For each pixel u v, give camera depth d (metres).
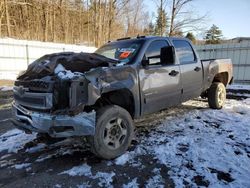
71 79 3.17
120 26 34.12
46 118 3.22
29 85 3.51
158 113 6.25
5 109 7.25
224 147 3.99
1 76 13.80
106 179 3.12
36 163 3.61
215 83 6.55
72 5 30.25
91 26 30.73
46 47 15.24
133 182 3.04
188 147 4.02
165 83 4.59
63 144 3.93
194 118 5.77
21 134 4.80
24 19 26.80
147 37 4.71
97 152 3.52
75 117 3.20
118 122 3.73
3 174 3.30
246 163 3.44
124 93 4.00
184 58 5.29
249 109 6.49
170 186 2.93
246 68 13.55
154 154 3.79
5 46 13.78
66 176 3.22
